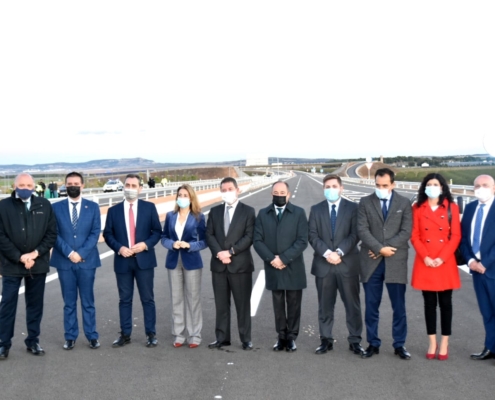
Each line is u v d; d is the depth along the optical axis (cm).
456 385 444
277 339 602
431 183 526
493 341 514
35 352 548
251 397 418
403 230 529
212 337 618
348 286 550
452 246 515
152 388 442
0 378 473
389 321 675
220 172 17038
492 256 508
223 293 575
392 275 532
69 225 584
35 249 548
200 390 436
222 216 580
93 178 6781
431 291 528
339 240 559
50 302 802
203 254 1320
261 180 7312
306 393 427
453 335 607
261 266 1134
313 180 9119
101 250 1420
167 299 830
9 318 542
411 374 475
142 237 593
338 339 603
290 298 560
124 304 588
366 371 484
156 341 583
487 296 522
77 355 545
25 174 545
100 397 422
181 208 595
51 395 428
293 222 562
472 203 546
